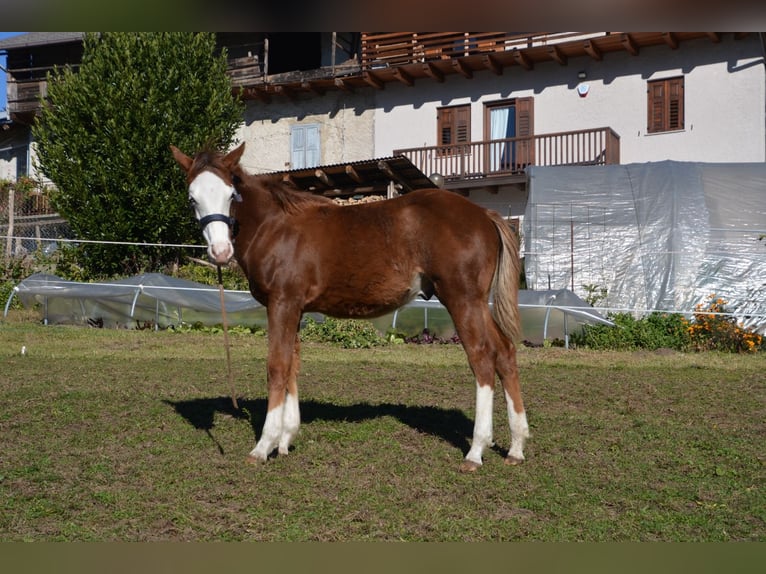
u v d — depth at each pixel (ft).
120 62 61.36
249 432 23.09
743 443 21.93
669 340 43.34
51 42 94.99
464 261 19.39
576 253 56.18
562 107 81.97
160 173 61.11
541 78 82.84
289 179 74.54
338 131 92.17
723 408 26.66
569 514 16.65
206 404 27.02
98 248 59.88
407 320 47.37
